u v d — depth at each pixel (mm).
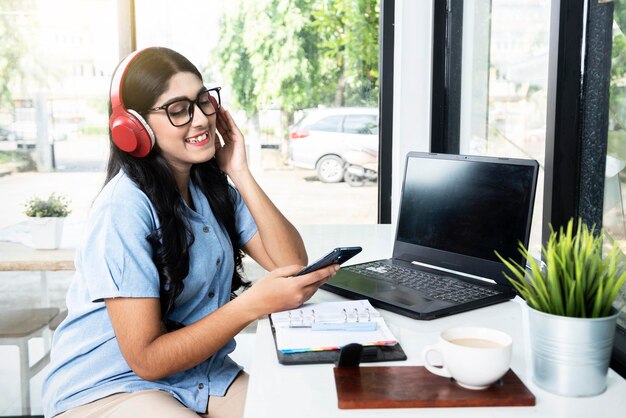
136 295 1161
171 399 1214
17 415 2568
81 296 1275
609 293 856
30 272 2586
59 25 2590
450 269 1437
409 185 1560
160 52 1299
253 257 1602
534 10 1506
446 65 2262
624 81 1140
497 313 1226
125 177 1274
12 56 2586
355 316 1143
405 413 824
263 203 1553
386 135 2648
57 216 2633
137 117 1260
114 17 2592
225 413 1279
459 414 818
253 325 2629
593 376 863
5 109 2600
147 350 1149
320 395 885
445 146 2303
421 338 1096
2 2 2561
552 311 876
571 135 1298
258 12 2623
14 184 2627
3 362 2584
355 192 2723
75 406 1229
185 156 1319
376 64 2646
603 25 1207
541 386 893
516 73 1634
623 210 1156
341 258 1195
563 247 880
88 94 2625
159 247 1253
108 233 1194
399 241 1571
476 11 1952
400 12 2316
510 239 1319
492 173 1370
